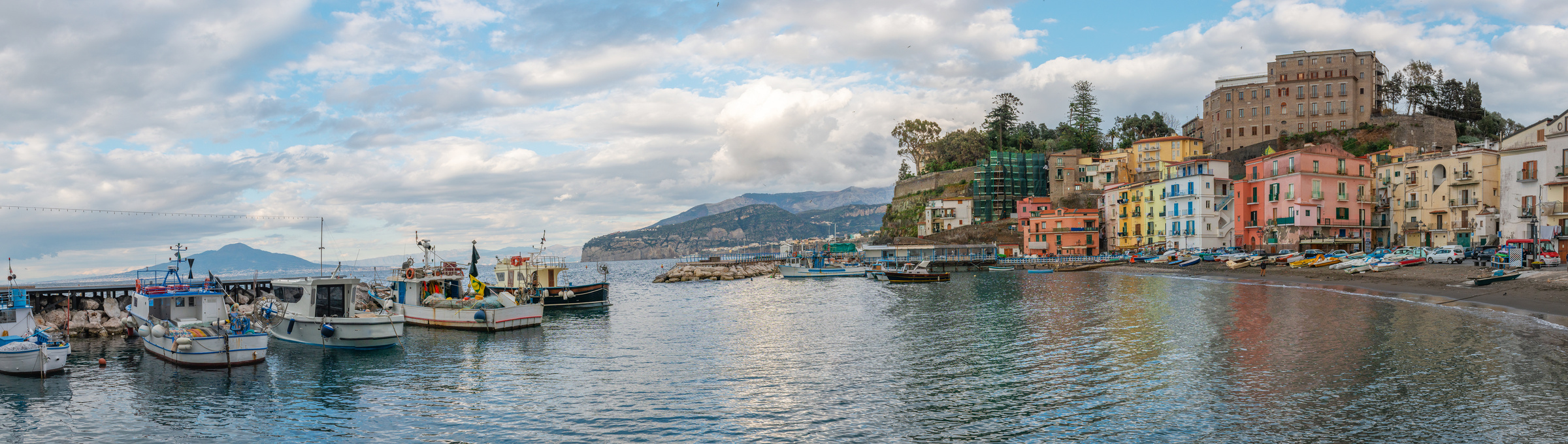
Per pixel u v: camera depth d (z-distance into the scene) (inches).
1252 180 4712.1
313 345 1823.3
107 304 2166.6
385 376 1451.8
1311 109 5989.2
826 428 1050.7
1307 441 933.8
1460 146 4293.8
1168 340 1700.3
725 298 3405.5
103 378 1437.0
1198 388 1212.5
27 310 1598.2
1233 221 4783.5
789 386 1311.5
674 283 5241.1
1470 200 3855.8
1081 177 7057.1
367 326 1755.7
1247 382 1239.5
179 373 1483.8
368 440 1035.9
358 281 1888.5
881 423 1066.7
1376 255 3624.5
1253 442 937.5
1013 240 6215.6
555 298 2903.5
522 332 2105.1
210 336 1531.7
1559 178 3088.1
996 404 1152.8
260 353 1561.3
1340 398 1122.0
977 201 7214.6
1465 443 907.4
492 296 2183.8
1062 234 5866.1
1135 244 5585.6
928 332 1967.3
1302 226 4264.3
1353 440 931.3
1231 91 6348.4
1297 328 1813.5
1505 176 3351.4
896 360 1542.8
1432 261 3326.8
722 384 1337.4
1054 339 1772.9
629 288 4832.7
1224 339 1681.8
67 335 2016.5
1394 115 5748.0
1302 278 3334.2
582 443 1004.6
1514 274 2571.4
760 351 1695.4
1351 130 5831.7
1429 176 4119.1
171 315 1683.1
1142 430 999.0
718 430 1050.7
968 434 1008.2
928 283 4279.0
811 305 2915.8
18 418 1161.4
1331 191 4367.6
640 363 1563.7
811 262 5713.6
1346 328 1771.7
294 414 1174.3
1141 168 6535.4
